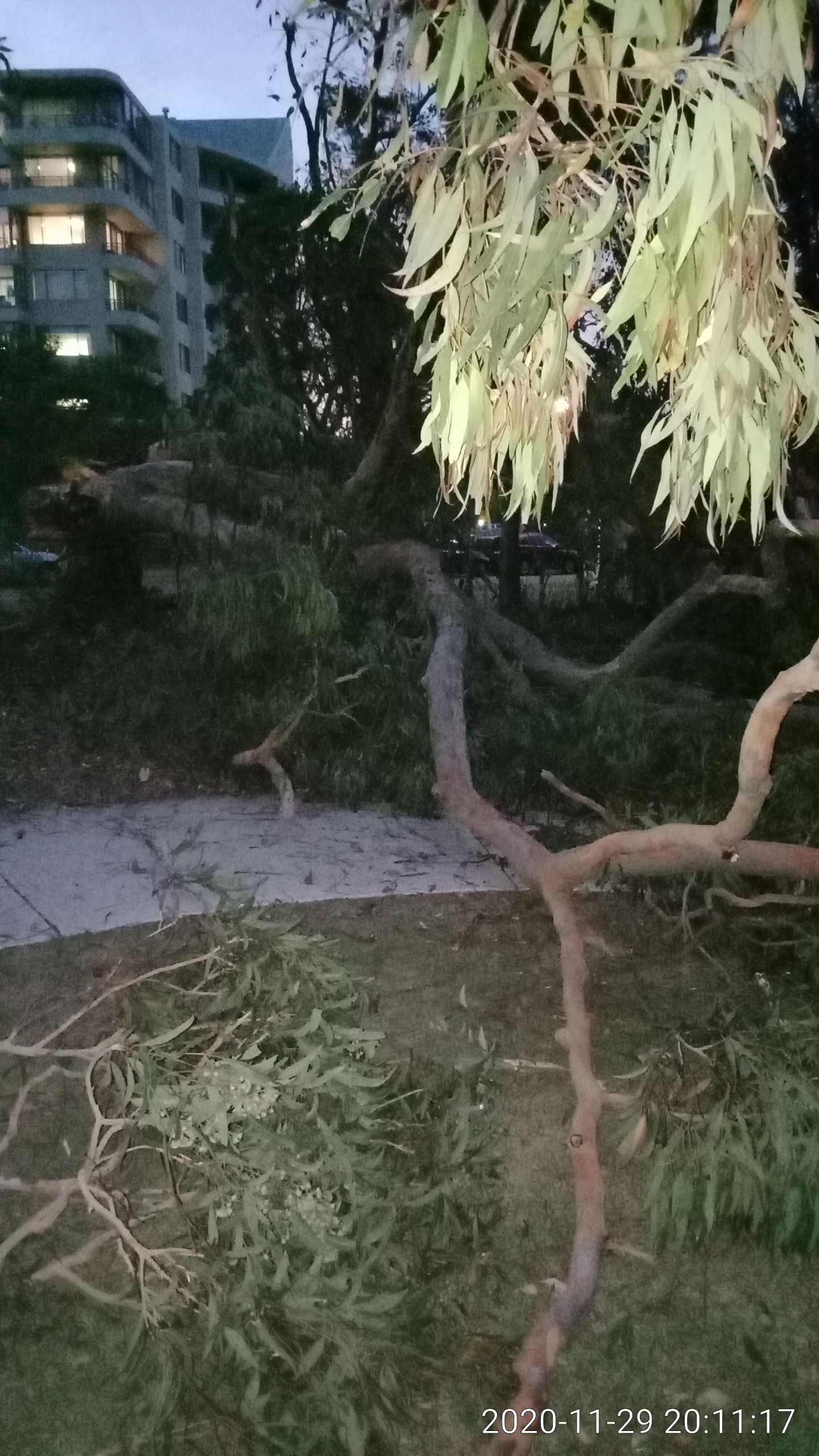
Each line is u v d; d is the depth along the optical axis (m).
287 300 10.48
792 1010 3.77
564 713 7.61
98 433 10.24
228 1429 2.61
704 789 6.58
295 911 5.59
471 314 1.65
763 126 1.37
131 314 39.94
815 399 1.76
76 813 7.20
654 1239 3.32
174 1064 3.03
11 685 9.16
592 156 1.48
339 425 10.81
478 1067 3.63
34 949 5.00
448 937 5.34
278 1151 2.83
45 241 39.19
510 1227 3.42
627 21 1.28
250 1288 2.64
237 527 8.52
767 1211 3.26
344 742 7.72
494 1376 2.83
